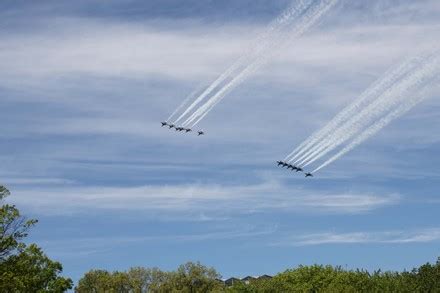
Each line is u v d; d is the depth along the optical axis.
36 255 73.44
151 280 143.62
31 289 71.56
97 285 143.88
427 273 90.00
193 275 139.38
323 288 90.12
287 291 94.00
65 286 75.56
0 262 68.31
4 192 67.25
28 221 68.25
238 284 99.81
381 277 89.88
